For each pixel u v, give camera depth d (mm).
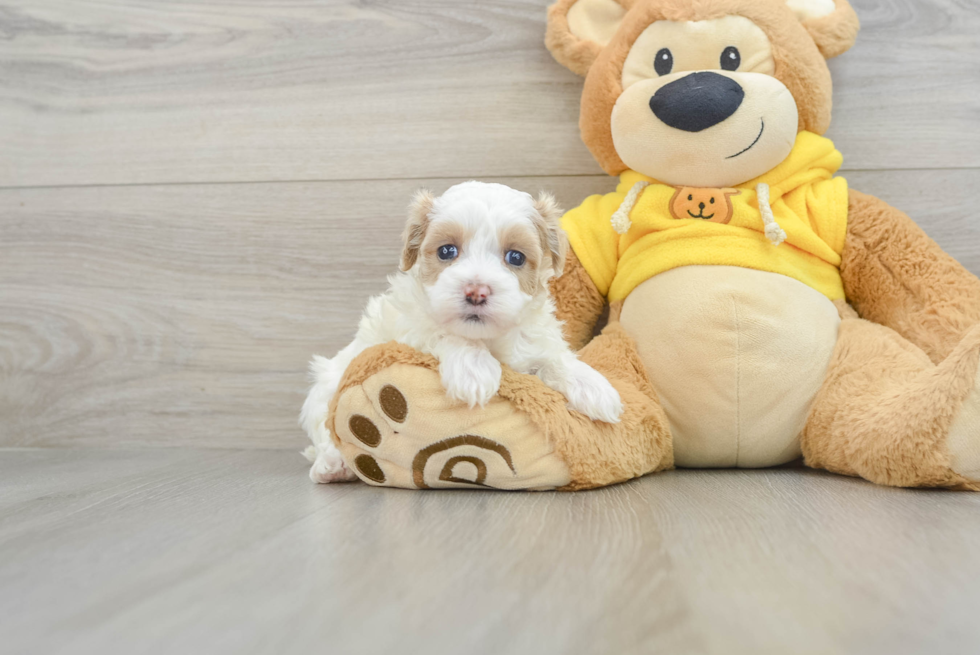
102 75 2037
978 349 1239
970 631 644
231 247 2016
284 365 2010
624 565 846
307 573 828
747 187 1620
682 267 1579
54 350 2053
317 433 1489
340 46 1978
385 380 1302
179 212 2025
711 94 1490
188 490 1393
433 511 1160
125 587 790
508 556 888
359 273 1992
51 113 2055
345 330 1995
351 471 1464
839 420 1431
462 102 1951
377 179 1980
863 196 1672
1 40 2049
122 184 2039
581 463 1303
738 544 935
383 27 1966
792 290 1554
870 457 1351
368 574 820
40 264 2055
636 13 1608
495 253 1295
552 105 1932
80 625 681
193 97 2016
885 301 1620
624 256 1680
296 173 1998
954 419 1245
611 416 1338
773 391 1505
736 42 1547
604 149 1710
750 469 1600
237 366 2020
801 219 1630
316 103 1988
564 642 625
